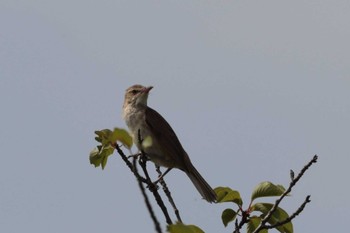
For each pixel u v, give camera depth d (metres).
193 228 7.99
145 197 8.34
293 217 10.52
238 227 10.78
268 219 10.61
